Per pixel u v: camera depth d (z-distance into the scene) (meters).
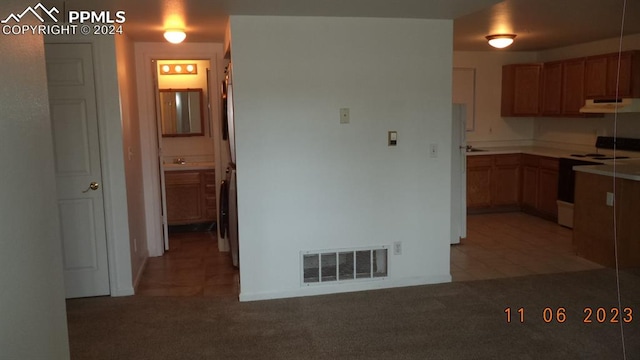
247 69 3.70
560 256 4.97
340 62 3.84
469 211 6.92
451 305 3.74
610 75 5.63
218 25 4.03
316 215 3.95
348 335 3.26
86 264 3.99
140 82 4.98
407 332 3.29
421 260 4.21
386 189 4.06
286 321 3.50
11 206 1.46
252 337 3.26
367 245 4.08
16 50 1.53
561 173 6.12
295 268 3.96
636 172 4.25
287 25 3.71
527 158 6.84
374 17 3.82
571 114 6.30
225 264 4.95
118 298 4.01
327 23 3.78
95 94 3.84
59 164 3.85
